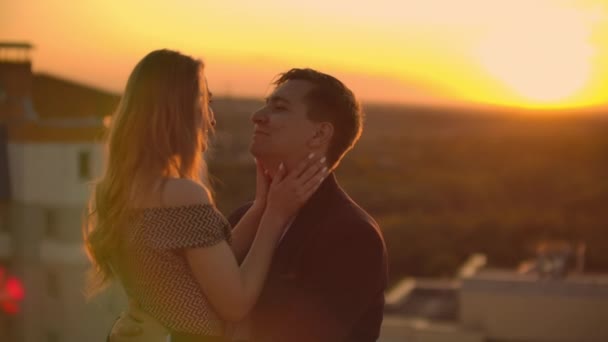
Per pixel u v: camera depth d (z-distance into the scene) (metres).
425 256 27.81
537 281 14.33
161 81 1.61
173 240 1.57
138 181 1.60
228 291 1.61
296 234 1.76
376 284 1.71
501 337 14.28
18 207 9.10
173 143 1.62
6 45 9.24
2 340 8.93
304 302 1.70
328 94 1.79
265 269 1.70
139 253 1.59
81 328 8.52
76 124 9.08
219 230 1.62
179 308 1.59
